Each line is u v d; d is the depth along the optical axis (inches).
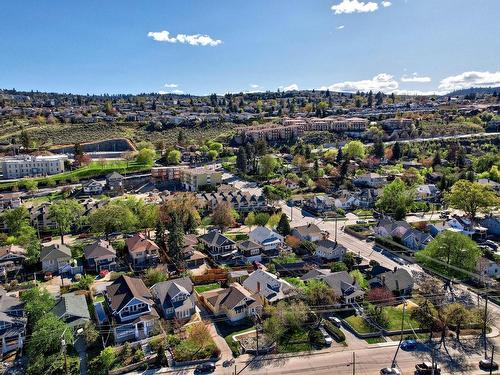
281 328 2320.4
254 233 3791.8
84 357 2151.8
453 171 6422.2
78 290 2864.2
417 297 2741.1
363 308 2620.6
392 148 7770.7
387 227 3976.4
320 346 2263.8
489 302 2719.0
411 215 4790.8
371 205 5265.8
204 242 3644.2
